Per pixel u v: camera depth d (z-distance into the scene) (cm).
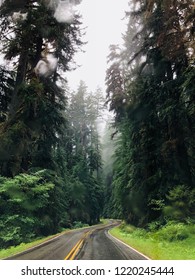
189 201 1970
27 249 1501
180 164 2134
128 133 3042
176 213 1970
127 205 3127
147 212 2398
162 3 2003
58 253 1333
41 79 2516
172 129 2159
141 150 2527
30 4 2389
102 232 3238
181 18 2027
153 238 1900
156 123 2362
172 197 2055
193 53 1870
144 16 2247
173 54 2036
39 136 2483
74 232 3158
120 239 2261
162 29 2208
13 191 2000
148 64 2423
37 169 2361
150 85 2344
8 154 2061
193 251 1418
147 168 2378
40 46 2459
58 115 2456
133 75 2706
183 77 2048
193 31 1812
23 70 2312
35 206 2116
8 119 2183
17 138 2064
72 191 5225
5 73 2392
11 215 2041
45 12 2228
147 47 2336
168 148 2103
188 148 2200
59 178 2700
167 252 1376
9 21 2244
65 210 4769
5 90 2427
